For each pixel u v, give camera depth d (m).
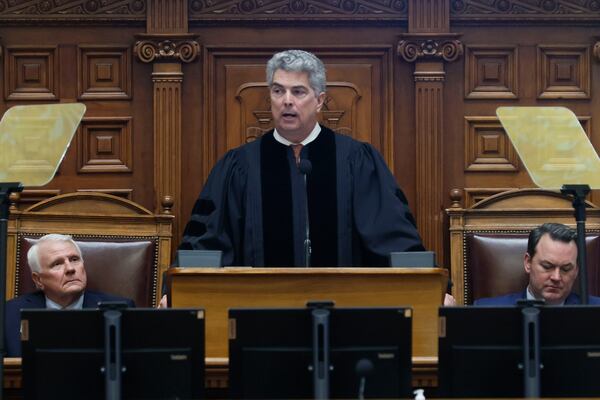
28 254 9.61
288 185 10.13
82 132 12.20
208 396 7.73
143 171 12.20
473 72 12.28
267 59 12.26
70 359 6.84
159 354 6.87
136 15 12.17
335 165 10.17
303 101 9.70
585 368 6.88
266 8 12.22
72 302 9.67
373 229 9.88
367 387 6.83
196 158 12.20
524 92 12.25
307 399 6.84
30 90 12.19
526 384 6.84
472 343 6.94
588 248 10.88
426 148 12.17
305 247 9.80
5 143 8.30
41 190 12.14
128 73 12.21
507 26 12.28
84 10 12.17
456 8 12.25
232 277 7.96
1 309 7.70
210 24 12.21
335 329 6.83
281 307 7.29
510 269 10.77
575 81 12.28
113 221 11.04
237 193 10.19
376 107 12.27
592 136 12.26
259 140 10.35
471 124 12.26
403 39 12.17
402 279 8.00
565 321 6.88
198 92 12.21
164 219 11.09
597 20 12.26
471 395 6.95
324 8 12.23
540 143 8.69
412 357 7.62
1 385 7.41
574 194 8.23
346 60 12.28
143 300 10.70
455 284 11.06
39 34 12.20
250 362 6.84
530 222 11.19
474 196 12.23
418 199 12.14
